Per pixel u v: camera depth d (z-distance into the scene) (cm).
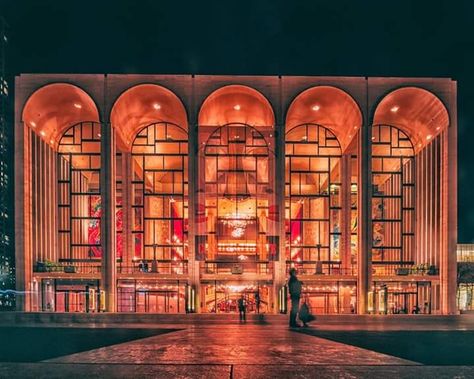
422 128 4288
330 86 3778
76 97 3925
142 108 4134
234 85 3772
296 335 944
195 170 3738
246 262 4106
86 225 4509
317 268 4025
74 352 691
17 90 3769
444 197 3866
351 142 4225
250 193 4188
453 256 3812
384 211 4594
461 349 725
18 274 3791
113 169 3806
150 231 4534
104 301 3678
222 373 509
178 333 1024
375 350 701
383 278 3903
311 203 4588
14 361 603
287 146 4625
